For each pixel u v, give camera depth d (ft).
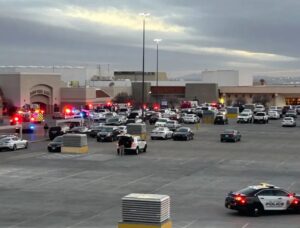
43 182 124.67
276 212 95.35
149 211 70.08
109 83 510.58
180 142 218.59
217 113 334.03
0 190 114.83
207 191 115.14
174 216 92.07
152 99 500.33
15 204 101.04
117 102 465.88
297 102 516.32
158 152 184.85
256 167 151.43
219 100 518.78
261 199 93.61
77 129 236.22
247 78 584.81
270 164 157.79
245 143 216.33
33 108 333.01
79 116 310.65
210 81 571.69
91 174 136.77
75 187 118.73
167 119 287.48
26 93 353.92
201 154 180.24
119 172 140.36
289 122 300.20
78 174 136.46
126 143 176.86
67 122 271.08
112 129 222.28
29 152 183.11
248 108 402.11
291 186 121.90
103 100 433.48
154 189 117.19
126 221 70.74
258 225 86.38
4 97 350.43
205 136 245.24
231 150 192.24
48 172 139.33
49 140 224.53
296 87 509.76
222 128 290.15
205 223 87.30
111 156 173.37
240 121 328.70
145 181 127.13
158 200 69.92
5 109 347.56
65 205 100.48
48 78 371.97
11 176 132.46
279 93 515.50
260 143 216.74
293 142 220.84
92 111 349.20
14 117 258.16
